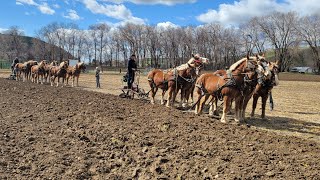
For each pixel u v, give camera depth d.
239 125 13.59
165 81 18.41
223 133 11.79
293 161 8.91
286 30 92.75
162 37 107.38
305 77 64.25
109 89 32.84
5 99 18.78
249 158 9.03
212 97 16.16
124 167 8.62
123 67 107.69
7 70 74.38
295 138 11.84
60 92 24.02
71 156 9.21
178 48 104.31
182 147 10.01
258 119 16.44
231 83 14.02
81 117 13.77
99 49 121.62
